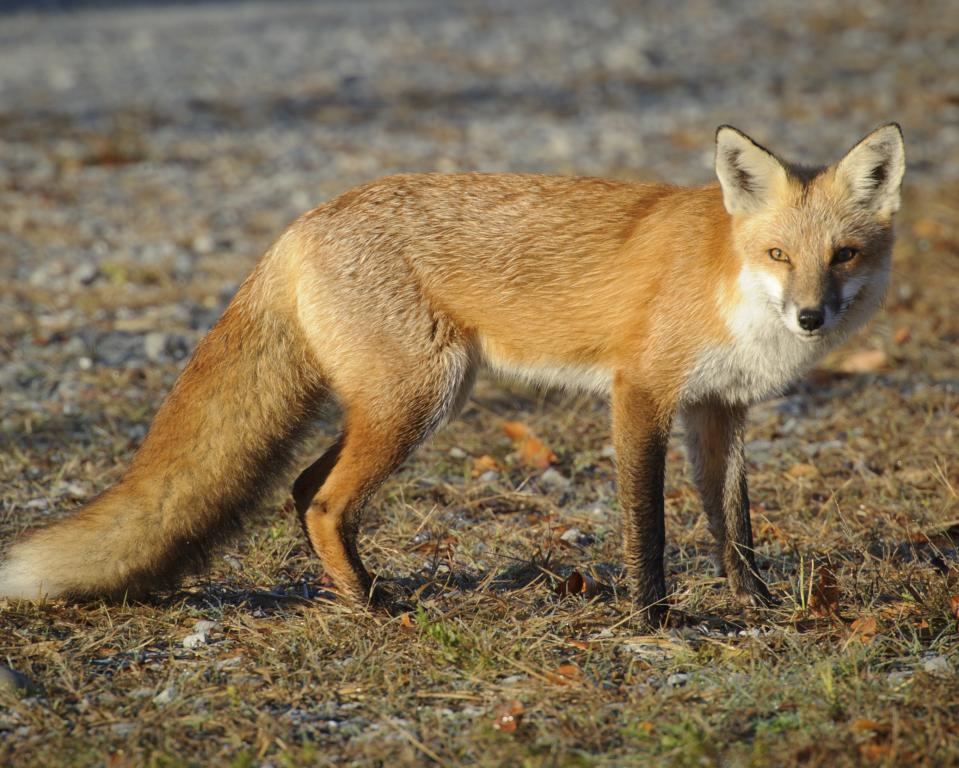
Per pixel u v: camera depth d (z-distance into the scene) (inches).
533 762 261.4
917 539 403.5
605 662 316.8
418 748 271.3
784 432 524.7
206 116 1270.9
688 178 959.0
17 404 535.2
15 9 2075.5
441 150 1103.0
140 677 309.4
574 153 1075.3
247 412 377.7
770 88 1397.6
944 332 645.3
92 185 993.5
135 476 364.2
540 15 1993.1
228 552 401.1
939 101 1286.9
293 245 383.9
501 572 384.2
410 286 377.7
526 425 532.7
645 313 366.0
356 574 365.4
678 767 257.4
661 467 361.1
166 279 730.2
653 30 1814.7
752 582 366.3
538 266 378.3
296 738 278.7
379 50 1681.8
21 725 284.0
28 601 350.0
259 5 2162.9
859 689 286.4
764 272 354.3
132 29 1863.9
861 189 357.1
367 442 371.9
